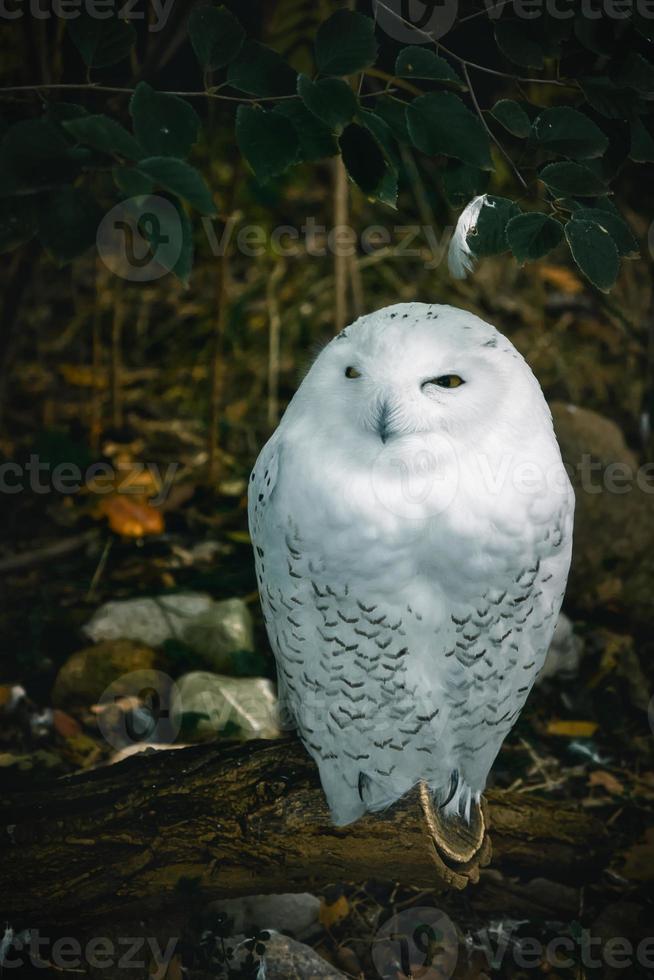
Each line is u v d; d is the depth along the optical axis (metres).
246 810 2.55
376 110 2.01
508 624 2.37
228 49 1.87
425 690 2.42
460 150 1.94
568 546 2.41
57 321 5.51
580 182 1.95
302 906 2.87
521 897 2.93
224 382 5.25
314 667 2.44
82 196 1.59
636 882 2.95
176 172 1.53
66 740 3.38
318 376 2.40
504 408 2.32
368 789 2.62
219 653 3.67
